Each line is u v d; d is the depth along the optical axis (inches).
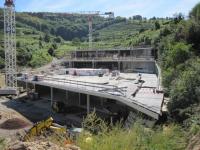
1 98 3011.8
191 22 2229.3
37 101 2763.3
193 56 1862.7
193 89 1147.3
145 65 3161.9
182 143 368.2
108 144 312.7
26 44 6161.4
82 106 2274.9
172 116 1155.9
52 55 6038.4
